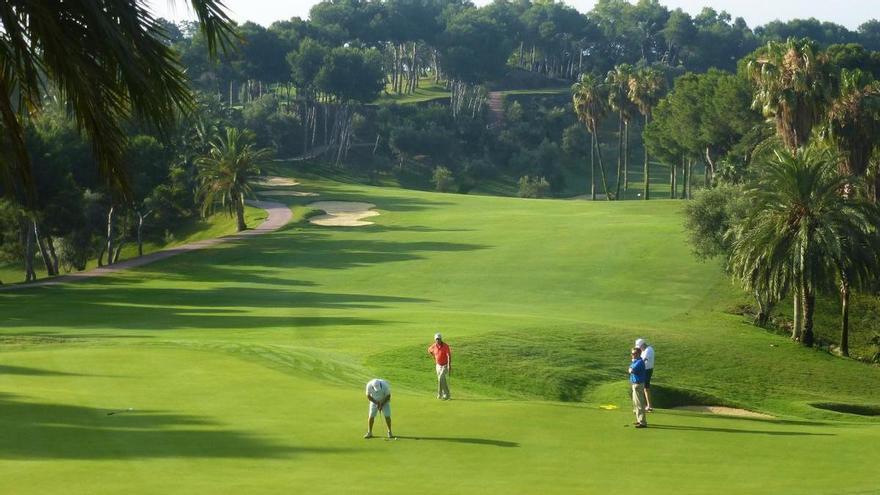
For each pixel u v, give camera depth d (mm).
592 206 122000
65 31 9398
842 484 18016
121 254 116438
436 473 17875
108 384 26562
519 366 41531
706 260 79750
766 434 24781
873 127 76750
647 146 155625
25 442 18922
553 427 23812
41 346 36906
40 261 112438
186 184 121625
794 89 78188
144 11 9773
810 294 59531
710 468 19641
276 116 192750
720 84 127875
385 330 47844
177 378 28062
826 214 58875
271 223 112938
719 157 139750
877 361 62312
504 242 92562
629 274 76438
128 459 17781
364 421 23109
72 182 85125
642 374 25266
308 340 43531
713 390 43312
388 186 186250
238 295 68188
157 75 9805
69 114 10227
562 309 64062
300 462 18328
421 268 81562
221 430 21109
